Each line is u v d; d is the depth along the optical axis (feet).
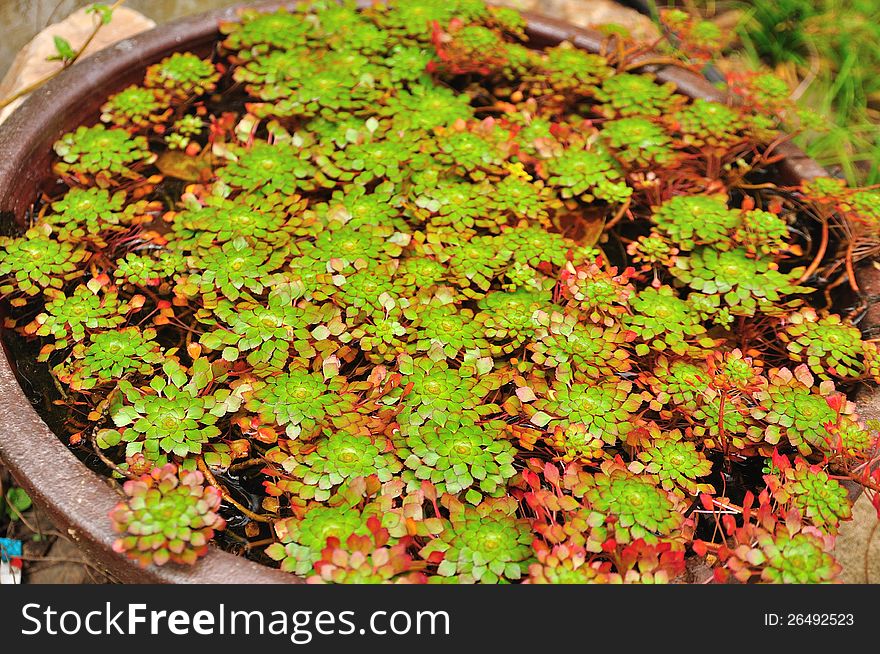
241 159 3.36
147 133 3.55
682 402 2.99
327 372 2.95
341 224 3.22
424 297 3.10
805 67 4.33
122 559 2.63
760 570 2.70
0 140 3.23
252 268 3.11
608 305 3.11
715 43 3.73
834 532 2.77
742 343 3.20
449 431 2.88
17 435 2.73
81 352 2.97
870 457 2.89
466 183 3.38
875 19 4.38
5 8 4.30
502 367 3.07
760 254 3.30
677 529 2.80
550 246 3.23
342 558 2.63
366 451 2.84
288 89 3.52
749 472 3.00
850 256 3.31
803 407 2.95
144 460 2.82
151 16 4.29
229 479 2.93
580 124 3.61
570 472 2.83
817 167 3.45
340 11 3.75
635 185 3.45
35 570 3.32
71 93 3.37
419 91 3.59
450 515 2.77
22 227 3.25
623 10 4.30
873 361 3.06
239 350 2.97
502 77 3.80
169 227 3.37
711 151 3.49
